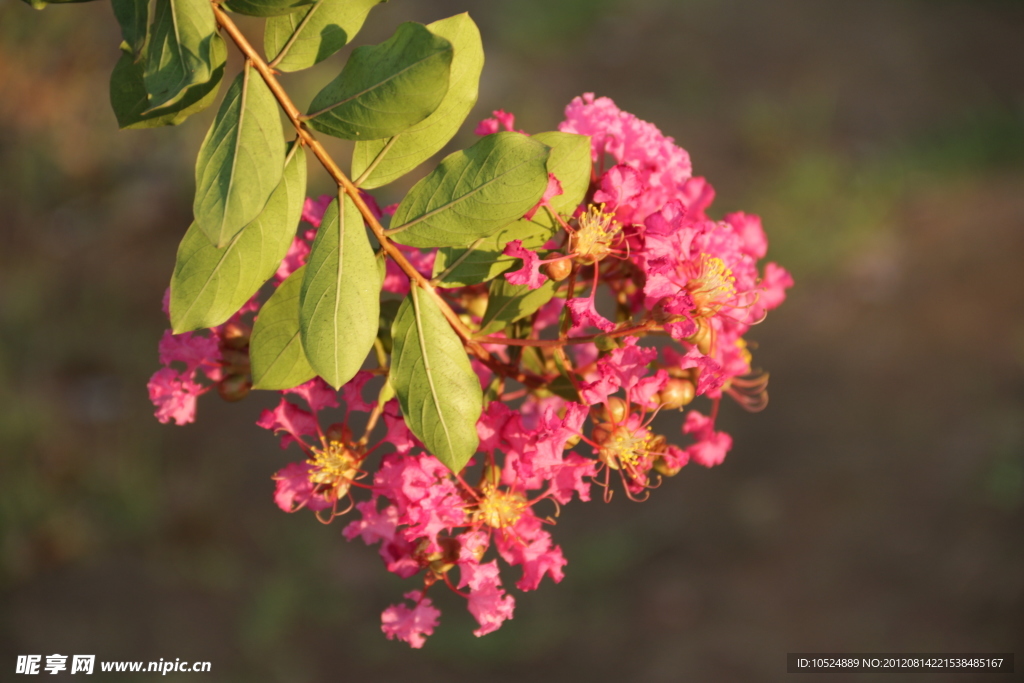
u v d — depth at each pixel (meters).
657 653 5.05
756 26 10.73
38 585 5.47
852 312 6.70
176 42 1.09
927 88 9.53
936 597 4.91
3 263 7.67
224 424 6.69
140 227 8.18
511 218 1.22
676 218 1.34
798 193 7.92
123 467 6.24
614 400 1.39
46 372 6.83
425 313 1.26
